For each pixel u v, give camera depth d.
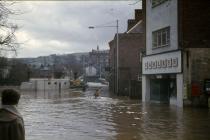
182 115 23.38
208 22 30.70
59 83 85.19
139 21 62.53
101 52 159.12
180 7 30.66
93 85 100.06
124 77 59.00
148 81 37.19
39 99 44.31
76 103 36.19
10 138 5.55
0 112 5.68
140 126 18.09
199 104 29.73
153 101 36.34
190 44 30.42
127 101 38.75
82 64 161.38
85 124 19.00
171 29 32.03
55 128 17.52
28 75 84.38
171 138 14.66
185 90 30.06
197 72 30.12
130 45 59.50
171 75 32.38
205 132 16.17
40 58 151.50
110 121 20.30
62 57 163.75
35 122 19.94
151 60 35.81
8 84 72.56
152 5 35.41
